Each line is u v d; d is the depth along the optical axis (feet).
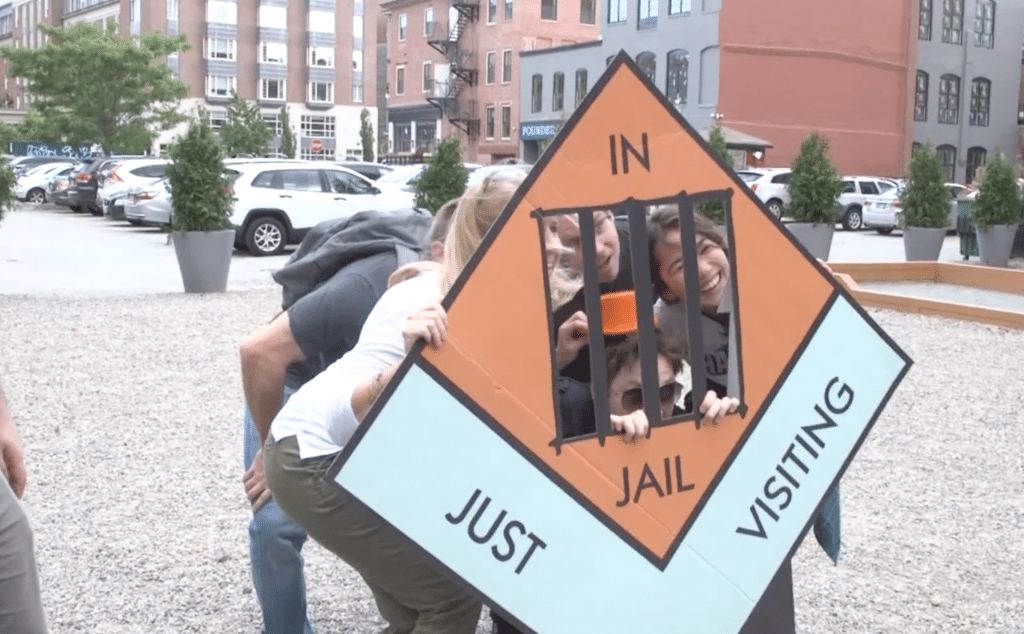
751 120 136.05
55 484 18.51
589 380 9.04
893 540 16.28
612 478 7.82
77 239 75.05
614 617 7.85
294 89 278.05
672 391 8.42
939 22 149.07
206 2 263.49
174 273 54.95
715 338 9.05
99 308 40.91
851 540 16.25
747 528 8.29
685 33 138.62
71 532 16.11
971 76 153.38
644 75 7.77
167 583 14.20
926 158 63.77
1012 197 65.05
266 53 271.90
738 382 8.24
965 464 20.65
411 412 7.29
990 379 29.35
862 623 13.20
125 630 12.73
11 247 68.13
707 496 8.13
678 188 7.96
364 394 8.23
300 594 11.18
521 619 7.63
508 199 7.99
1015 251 70.18
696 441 8.09
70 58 158.40
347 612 13.42
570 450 7.67
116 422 23.02
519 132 174.50
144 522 16.62
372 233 10.03
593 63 154.92
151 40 165.37
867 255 74.43
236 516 16.96
